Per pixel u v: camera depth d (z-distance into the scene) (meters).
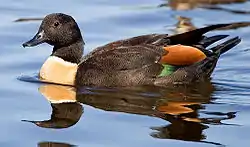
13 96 13.97
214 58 15.35
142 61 14.89
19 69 15.77
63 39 15.30
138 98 13.96
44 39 15.33
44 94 14.12
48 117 12.76
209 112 13.06
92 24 19.17
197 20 19.91
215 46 16.39
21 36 18.08
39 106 13.38
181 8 20.83
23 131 12.05
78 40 15.43
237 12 20.50
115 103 13.62
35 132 12.00
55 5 20.89
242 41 18.08
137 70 14.83
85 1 21.39
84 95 14.16
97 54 15.21
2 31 18.45
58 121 12.54
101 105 13.49
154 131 12.00
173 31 18.92
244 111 13.13
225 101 13.81
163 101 13.77
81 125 12.33
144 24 19.44
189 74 14.99
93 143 11.48
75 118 12.72
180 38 15.32
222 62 16.62
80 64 15.14
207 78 15.36
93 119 12.65
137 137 11.73
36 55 16.73
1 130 12.10
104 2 21.34
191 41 15.38
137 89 14.56
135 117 12.74
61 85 14.82
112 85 14.74
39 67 15.95
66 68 15.14
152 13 20.34
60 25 15.30
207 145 11.38
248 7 20.95
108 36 18.28
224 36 15.63
